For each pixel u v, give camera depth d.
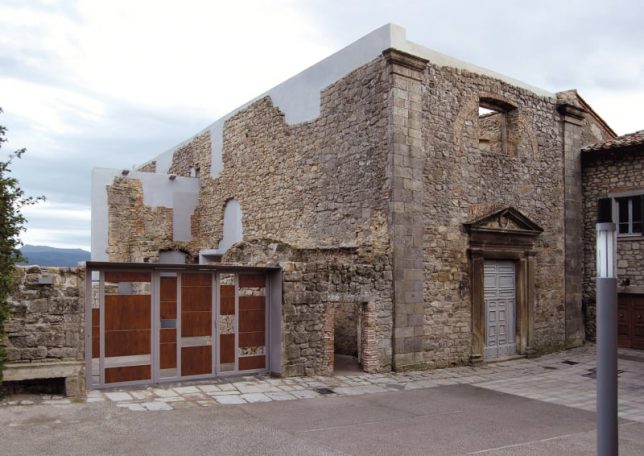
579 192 17.23
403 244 12.57
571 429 8.25
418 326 12.73
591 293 17.20
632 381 12.36
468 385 11.37
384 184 12.80
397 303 12.37
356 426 7.82
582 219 17.44
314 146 15.43
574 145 17.14
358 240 13.48
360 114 13.70
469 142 14.26
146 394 8.87
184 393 9.09
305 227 15.64
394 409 8.98
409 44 13.20
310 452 6.53
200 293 10.12
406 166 12.75
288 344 10.79
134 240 22.91
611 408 4.32
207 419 7.64
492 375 12.66
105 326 9.12
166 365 9.68
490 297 14.65
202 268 10.03
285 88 17.02
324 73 15.16
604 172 17.03
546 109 16.48
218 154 21.67
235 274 10.55
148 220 23.14
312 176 15.45
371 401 9.44
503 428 8.14
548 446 7.31
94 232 22.53
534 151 15.99
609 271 4.39
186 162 25.06
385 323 12.27
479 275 14.12
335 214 14.40
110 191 22.80
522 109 15.73
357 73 13.87
